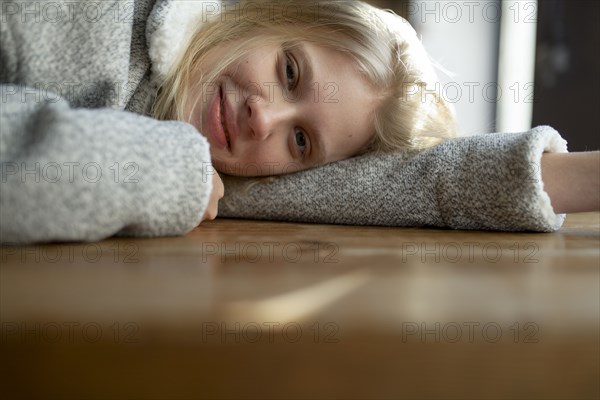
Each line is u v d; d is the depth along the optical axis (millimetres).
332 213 769
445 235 639
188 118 790
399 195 736
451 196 698
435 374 216
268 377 217
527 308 260
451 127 934
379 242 559
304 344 217
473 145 705
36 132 478
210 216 639
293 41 826
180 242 517
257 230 657
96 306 259
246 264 406
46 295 286
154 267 386
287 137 817
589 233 674
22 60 634
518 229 672
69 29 655
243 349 217
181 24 743
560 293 306
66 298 278
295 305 266
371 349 218
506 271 388
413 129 842
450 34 1885
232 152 801
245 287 316
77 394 224
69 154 459
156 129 519
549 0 1877
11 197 443
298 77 818
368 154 809
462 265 417
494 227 682
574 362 221
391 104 838
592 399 219
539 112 1923
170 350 219
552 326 225
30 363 226
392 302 276
